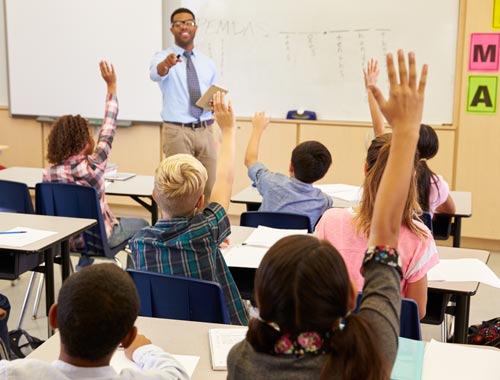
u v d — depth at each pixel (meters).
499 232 5.38
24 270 3.02
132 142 6.16
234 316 2.20
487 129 5.27
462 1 5.23
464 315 2.50
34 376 1.17
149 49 5.97
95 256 3.64
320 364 1.01
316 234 2.15
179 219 2.12
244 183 5.98
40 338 3.52
